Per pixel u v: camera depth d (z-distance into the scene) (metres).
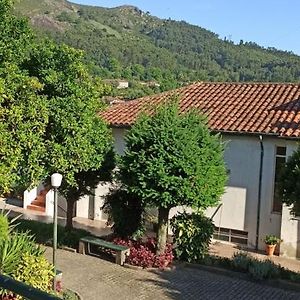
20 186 12.94
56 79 12.38
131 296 11.17
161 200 12.72
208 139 13.02
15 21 12.02
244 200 16.80
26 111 11.15
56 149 12.20
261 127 16.23
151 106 19.05
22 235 9.95
